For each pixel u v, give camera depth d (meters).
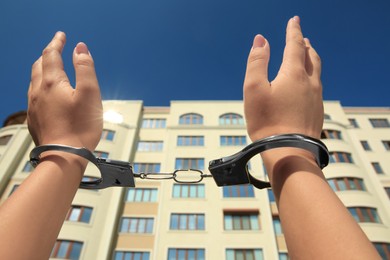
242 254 13.32
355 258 0.51
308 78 1.11
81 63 1.12
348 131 19.39
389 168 17.50
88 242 13.36
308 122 1.00
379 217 14.21
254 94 1.03
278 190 0.80
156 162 18.23
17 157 17.19
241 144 18.98
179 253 13.52
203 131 20.00
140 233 14.66
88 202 14.77
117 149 18.27
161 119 22.25
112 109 22.12
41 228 0.69
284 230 0.71
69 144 0.98
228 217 14.90
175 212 15.14
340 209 0.64
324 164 0.92
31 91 1.16
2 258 0.57
